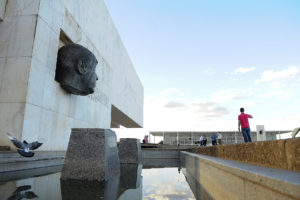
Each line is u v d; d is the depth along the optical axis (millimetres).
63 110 9297
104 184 3955
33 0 7492
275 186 1425
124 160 9367
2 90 6820
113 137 5305
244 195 1979
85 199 2719
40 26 7512
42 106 7605
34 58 7148
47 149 7895
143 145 19891
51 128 8242
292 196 1228
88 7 13008
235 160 3828
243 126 8672
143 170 6895
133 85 33406
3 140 6418
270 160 2453
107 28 17438
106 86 16234
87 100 12258
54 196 2820
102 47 15742
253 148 2994
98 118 14148
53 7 8461
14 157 5285
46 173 5113
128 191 3393
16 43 7164
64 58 9062
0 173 4777
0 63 7066
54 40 8500
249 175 1869
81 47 9516
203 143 24406
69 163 4488
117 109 23969
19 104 6652
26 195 2801
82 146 4582
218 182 2969
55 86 8617
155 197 3057
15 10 7477
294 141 1978
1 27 7387
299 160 1884
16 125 6508
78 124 10961
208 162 3734
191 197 3148
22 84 6797
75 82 9281
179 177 5434
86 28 12594
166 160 13500
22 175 4652
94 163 4453
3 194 2820
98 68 14516
